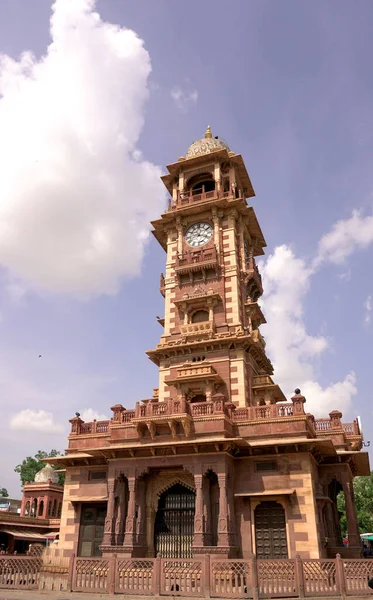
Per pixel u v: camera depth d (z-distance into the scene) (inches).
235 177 1643.7
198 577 730.8
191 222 1581.0
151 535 1034.7
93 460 1160.8
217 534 979.3
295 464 1001.5
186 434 1017.5
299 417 1022.4
